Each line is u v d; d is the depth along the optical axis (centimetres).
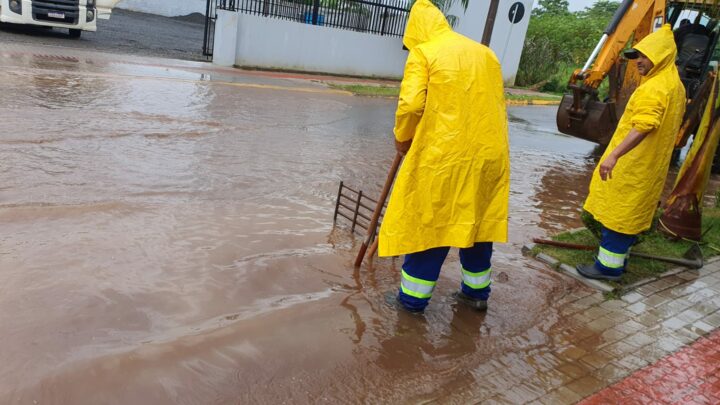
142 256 443
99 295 379
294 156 812
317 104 1292
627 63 991
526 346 384
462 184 363
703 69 1001
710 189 963
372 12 1903
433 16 370
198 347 337
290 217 570
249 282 424
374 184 732
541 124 1475
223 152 776
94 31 1819
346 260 484
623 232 468
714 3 848
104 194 563
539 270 508
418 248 376
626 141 431
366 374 335
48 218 491
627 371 365
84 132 763
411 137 375
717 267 556
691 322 440
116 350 324
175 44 1986
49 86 1002
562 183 873
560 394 335
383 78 1986
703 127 582
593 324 423
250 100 1192
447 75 351
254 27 1678
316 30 1784
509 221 648
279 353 343
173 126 870
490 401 322
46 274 397
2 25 1783
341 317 392
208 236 496
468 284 420
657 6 932
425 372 345
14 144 670
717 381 364
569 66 2486
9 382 288
